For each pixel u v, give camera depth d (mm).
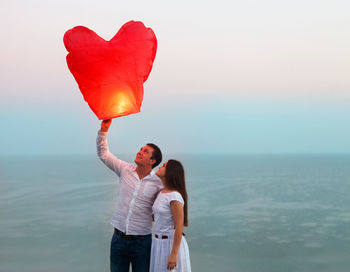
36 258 25703
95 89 2826
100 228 37094
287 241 33219
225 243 31938
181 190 3311
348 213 50250
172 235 3270
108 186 83062
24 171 150250
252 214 48188
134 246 3324
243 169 174750
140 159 3326
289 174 139125
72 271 22719
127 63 2822
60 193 69562
